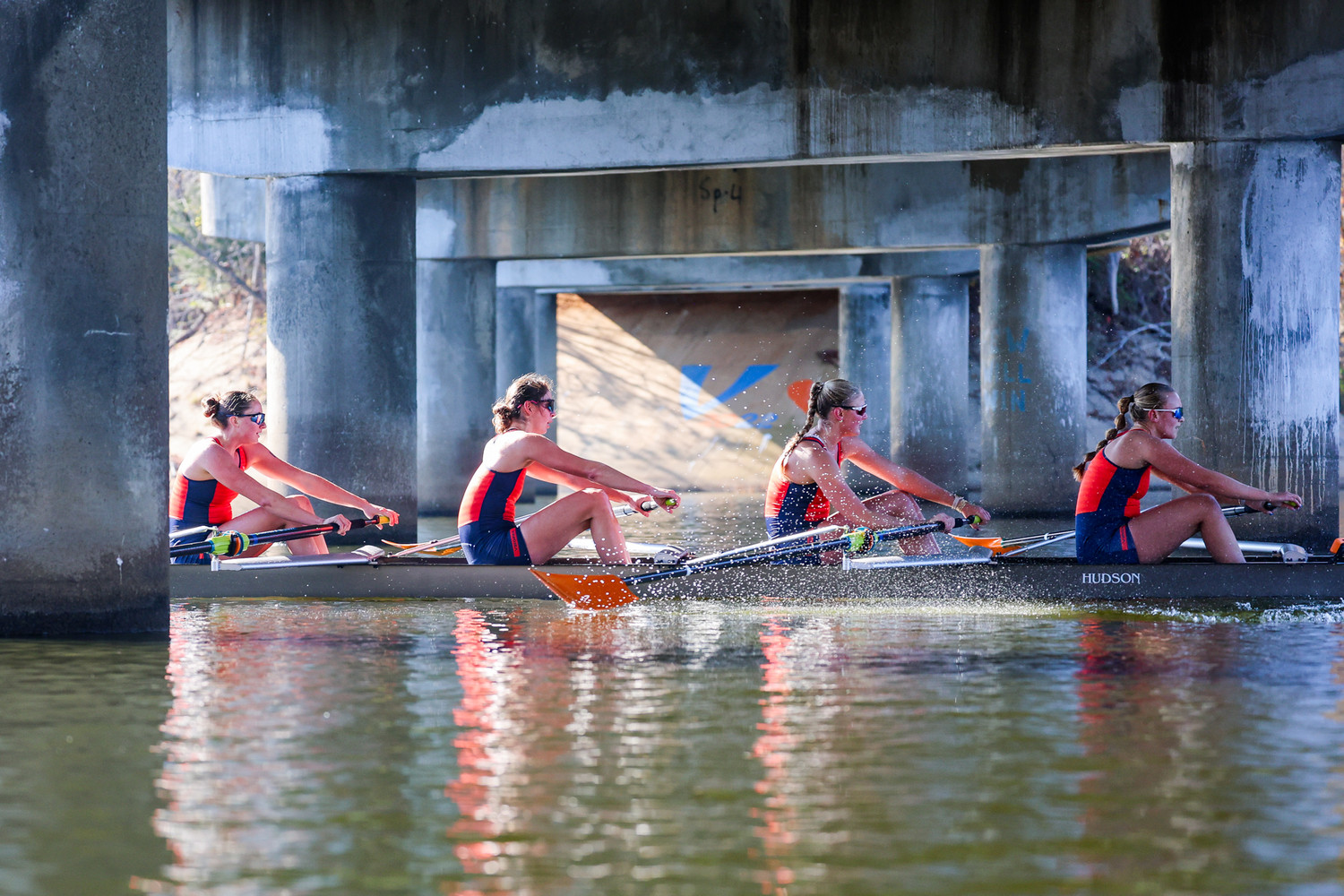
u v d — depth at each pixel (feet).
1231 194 107.24
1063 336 168.25
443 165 118.73
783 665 54.95
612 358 296.71
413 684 51.37
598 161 115.75
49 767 39.11
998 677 51.85
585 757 40.01
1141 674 52.29
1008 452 169.78
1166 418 73.15
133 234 63.10
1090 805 35.06
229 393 83.10
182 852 31.78
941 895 28.86
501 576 76.95
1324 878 29.76
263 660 56.80
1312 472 107.34
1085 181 163.12
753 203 169.99
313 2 120.47
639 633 63.77
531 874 30.22
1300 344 107.14
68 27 61.26
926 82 110.42
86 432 62.80
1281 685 49.96
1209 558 73.82
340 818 34.24
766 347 292.61
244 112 122.52
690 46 113.39
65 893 29.27
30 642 61.26
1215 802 35.19
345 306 123.13
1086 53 108.58
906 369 217.36
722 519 169.78
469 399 188.75
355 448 123.75
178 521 82.02
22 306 61.57
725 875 30.04
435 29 118.11
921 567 74.38
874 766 38.86
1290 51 105.50
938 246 169.48
